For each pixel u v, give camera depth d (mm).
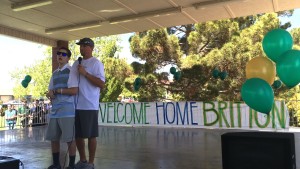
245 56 12383
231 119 10148
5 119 13797
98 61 4230
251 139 2779
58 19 9047
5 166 3070
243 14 8461
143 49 14609
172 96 15047
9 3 7754
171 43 14367
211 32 14070
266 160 2723
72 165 4141
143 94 14805
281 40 4082
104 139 8055
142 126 11664
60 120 4062
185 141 7523
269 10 8117
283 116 9359
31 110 13078
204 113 10594
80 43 4230
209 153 5859
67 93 4059
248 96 3699
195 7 7797
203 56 14398
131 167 4754
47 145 7188
